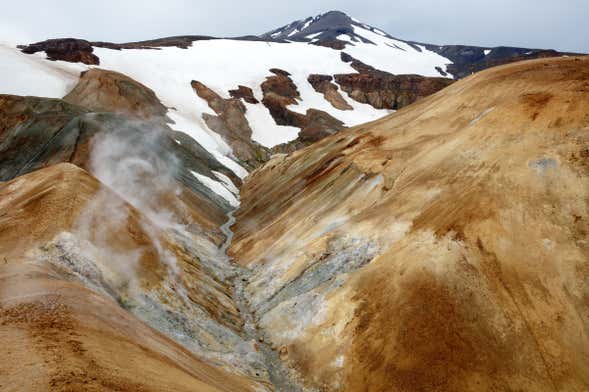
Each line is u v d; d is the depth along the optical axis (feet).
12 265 63.05
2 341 37.63
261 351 82.53
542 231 73.10
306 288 91.09
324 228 109.60
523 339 64.08
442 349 65.36
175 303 82.64
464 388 61.52
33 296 49.85
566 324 64.13
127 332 51.13
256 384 69.82
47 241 73.10
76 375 33.71
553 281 68.18
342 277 85.35
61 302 49.11
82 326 44.27
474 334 65.82
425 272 73.82
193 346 72.38
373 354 69.62
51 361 34.88
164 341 59.98
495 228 75.10
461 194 84.64
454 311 68.44
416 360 65.67
